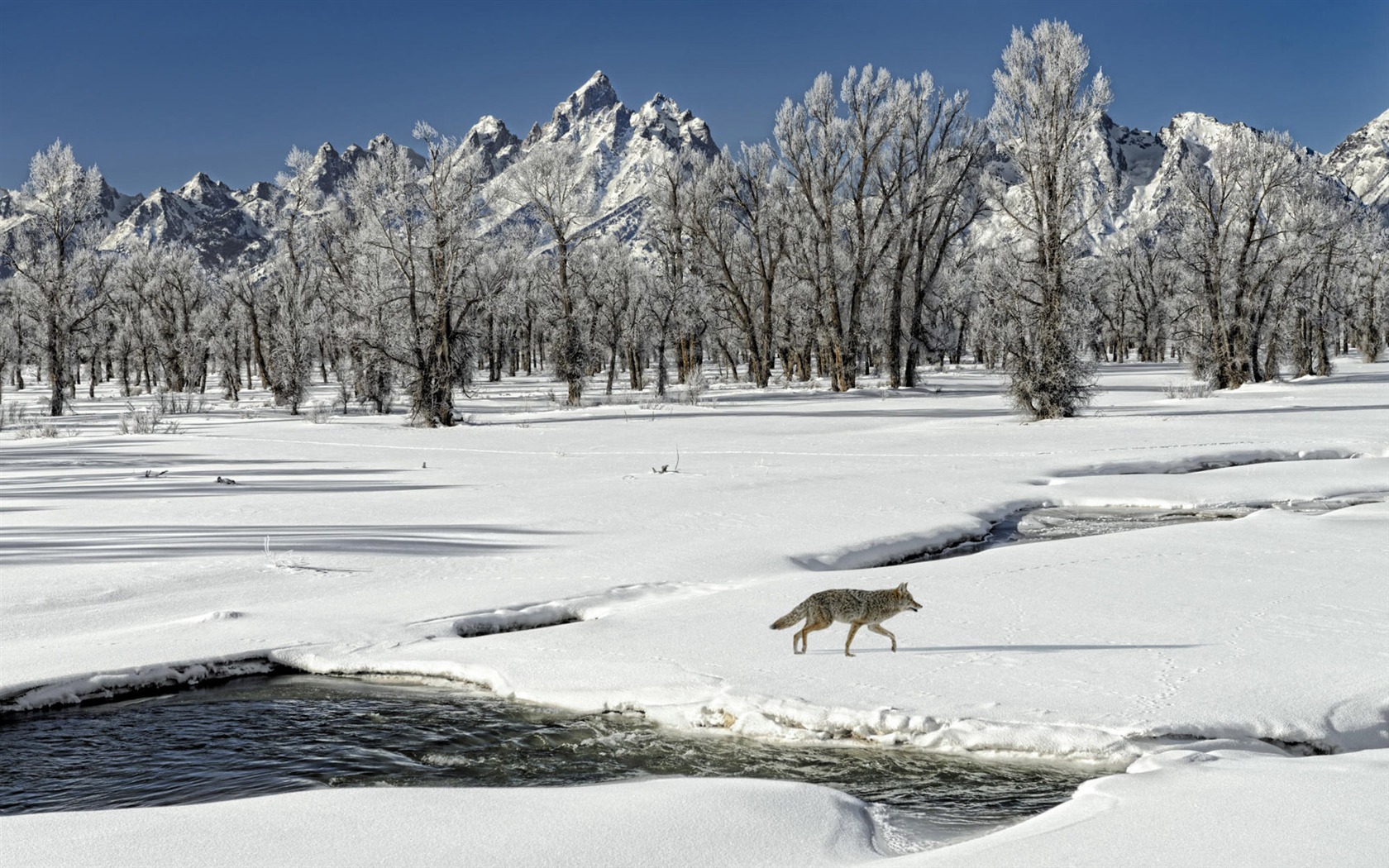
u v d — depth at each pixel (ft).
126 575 43.19
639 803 19.89
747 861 17.21
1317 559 42.09
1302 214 176.04
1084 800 19.17
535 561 45.65
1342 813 17.30
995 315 130.72
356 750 24.43
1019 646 29.55
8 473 84.58
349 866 16.80
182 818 19.29
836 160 182.80
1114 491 64.95
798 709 24.67
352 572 43.80
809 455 89.51
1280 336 203.82
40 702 28.25
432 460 92.68
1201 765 20.47
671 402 167.32
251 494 69.51
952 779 21.65
